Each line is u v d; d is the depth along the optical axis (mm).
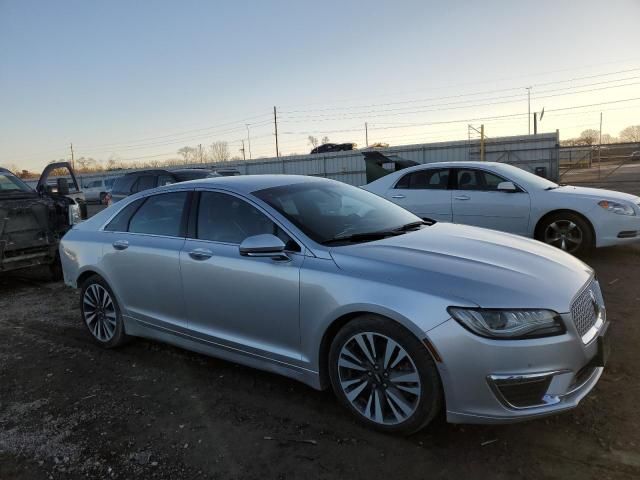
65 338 4949
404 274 2859
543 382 2598
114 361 4309
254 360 3516
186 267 3781
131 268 4199
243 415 3271
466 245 3379
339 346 3037
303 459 2770
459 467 2623
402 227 3832
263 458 2803
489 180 7727
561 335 2629
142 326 4262
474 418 2637
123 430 3172
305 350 3203
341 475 2617
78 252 4664
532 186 7367
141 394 3654
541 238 7277
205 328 3773
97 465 2820
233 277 3488
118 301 4398
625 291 5457
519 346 2551
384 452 2791
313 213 3615
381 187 8703
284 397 3484
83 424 3273
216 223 3777
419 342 2709
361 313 2945
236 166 40156
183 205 4035
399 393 2852
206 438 3029
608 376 3498
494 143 30500
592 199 6910
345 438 2943
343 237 3400
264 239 3197
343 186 4414
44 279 7949
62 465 2842
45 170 7797
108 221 4617
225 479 2641
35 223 7281
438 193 8055
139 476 2703
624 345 4004
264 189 3811
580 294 2871
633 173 26969
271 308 3312
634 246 7703
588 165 30250
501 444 2797
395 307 2732
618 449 2691
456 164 8109
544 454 2689
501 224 7508
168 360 4262
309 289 3102
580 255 7234
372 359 2920
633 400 3166
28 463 2879
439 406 2748
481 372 2572
